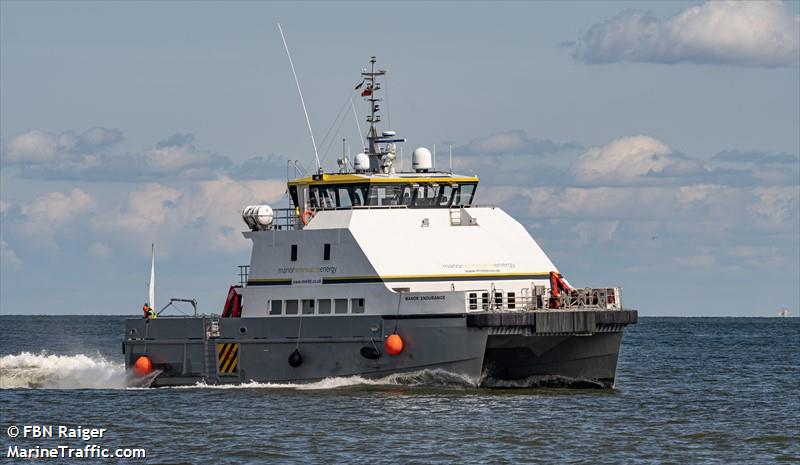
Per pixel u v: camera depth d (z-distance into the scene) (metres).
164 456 116.56
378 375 154.25
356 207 160.62
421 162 166.25
